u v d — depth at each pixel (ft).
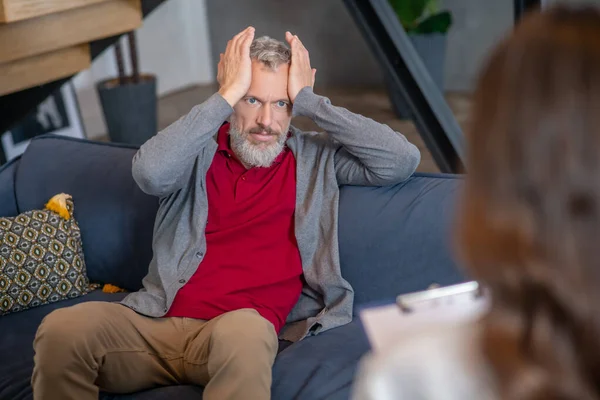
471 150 1.58
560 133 1.41
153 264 6.06
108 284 7.16
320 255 5.99
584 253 1.41
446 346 1.90
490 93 1.54
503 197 1.49
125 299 5.76
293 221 6.05
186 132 5.63
